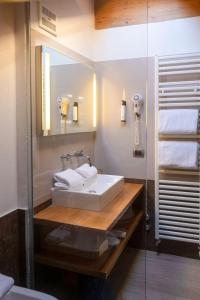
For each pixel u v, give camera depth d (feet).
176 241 6.97
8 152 4.55
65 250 5.32
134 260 6.43
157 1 6.93
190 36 6.72
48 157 5.55
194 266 6.56
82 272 5.16
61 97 5.96
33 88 4.99
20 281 4.87
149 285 5.86
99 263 5.31
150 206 7.07
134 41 7.13
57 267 5.23
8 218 4.60
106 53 7.32
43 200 5.36
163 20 6.90
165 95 7.00
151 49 7.03
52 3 5.50
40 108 5.22
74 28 6.39
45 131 5.36
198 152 6.79
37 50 5.05
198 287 5.89
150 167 7.18
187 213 6.98
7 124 4.51
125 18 7.15
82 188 6.05
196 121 6.72
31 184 4.91
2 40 4.34
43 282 5.17
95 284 5.49
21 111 4.75
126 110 7.29
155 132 7.09
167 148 6.99
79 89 6.71
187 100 6.86
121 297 5.61
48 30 5.37
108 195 6.04
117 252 5.73
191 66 6.75
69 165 6.34
